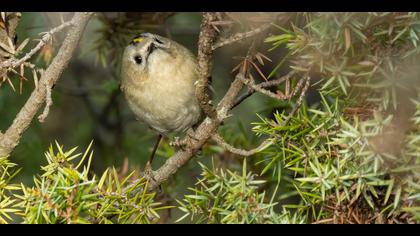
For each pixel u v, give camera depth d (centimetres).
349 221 533
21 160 955
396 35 505
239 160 839
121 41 879
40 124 992
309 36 523
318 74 561
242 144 841
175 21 1129
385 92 506
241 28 562
